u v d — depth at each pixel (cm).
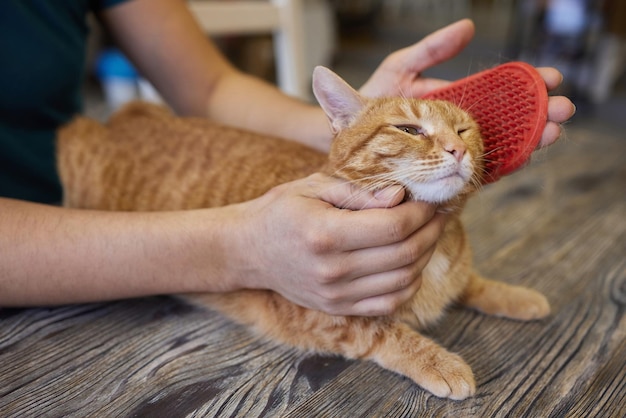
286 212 79
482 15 607
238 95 146
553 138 84
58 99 131
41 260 82
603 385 78
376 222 74
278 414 73
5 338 89
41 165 126
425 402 76
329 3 513
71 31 126
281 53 227
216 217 89
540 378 81
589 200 161
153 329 95
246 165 122
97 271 85
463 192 95
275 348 92
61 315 97
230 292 103
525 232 138
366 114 107
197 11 187
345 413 74
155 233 86
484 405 75
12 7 110
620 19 279
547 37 300
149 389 78
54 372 81
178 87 147
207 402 75
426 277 101
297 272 82
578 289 109
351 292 82
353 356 90
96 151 136
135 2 137
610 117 275
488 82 94
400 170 93
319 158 120
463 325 99
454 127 97
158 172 129
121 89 296
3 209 85
